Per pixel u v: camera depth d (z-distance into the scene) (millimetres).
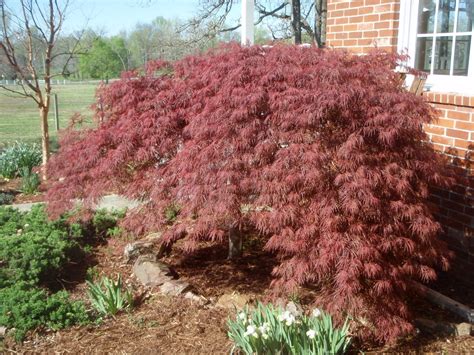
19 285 4336
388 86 3736
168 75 4730
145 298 4410
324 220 3381
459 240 4746
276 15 15883
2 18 9383
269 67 3818
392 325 3428
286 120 3502
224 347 3562
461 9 4762
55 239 5133
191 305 4230
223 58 4164
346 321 3361
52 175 4754
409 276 3869
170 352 3553
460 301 4398
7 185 8891
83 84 35281
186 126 4074
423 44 5262
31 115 21375
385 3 5367
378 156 3547
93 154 4273
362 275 3496
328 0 6211
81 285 4754
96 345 3682
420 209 3533
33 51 10172
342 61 3893
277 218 3410
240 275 4828
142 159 4047
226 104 3744
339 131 3570
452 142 4742
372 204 3326
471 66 4637
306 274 3389
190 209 3684
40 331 3873
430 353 3516
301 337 3307
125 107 4438
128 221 4250
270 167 3504
